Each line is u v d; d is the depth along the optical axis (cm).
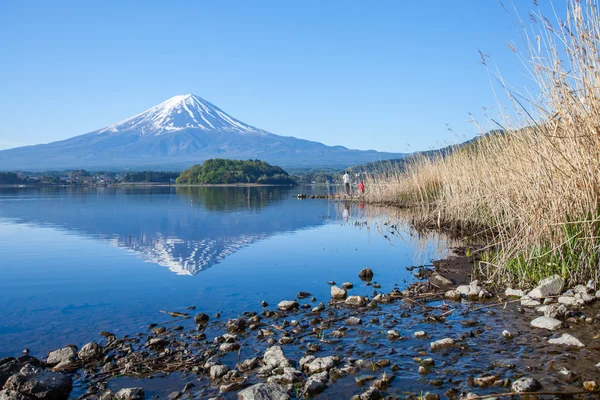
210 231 1510
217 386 412
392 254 1080
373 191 3052
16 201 3194
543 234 696
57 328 580
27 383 393
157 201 3219
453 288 728
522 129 763
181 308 660
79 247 1193
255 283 805
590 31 596
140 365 462
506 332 484
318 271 900
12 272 905
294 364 447
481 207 1301
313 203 2992
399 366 427
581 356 416
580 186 645
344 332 533
